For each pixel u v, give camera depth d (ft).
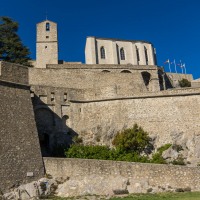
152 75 180.04
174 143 119.24
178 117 124.98
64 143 122.52
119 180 84.79
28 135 90.22
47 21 206.69
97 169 86.33
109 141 124.06
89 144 124.16
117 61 216.33
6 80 91.71
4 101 89.20
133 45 224.94
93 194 82.23
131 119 128.06
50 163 88.79
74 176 86.33
